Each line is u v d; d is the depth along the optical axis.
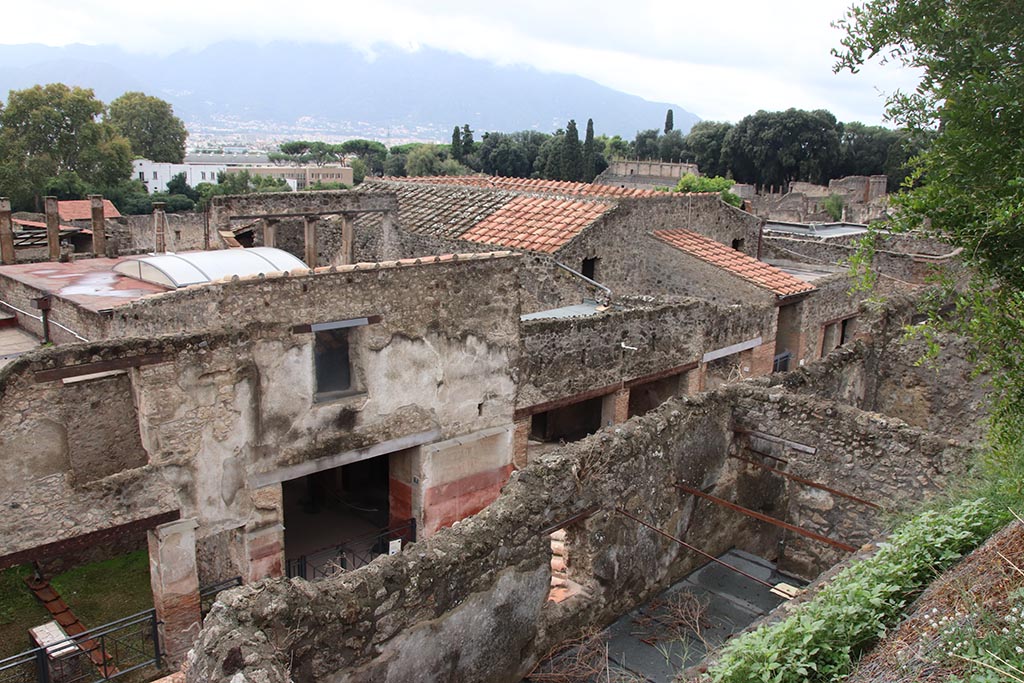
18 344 18.67
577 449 9.19
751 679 5.69
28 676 12.24
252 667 5.47
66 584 15.07
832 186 71.25
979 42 7.32
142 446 13.48
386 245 24.88
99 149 71.94
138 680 12.09
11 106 69.88
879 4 7.87
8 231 23.48
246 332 12.36
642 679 8.33
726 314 20.56
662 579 10.57
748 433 11.56
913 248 28.20
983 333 7.54
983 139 7.03
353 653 6.65
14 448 10.63
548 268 20.58
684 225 24.81
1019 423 7.84
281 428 13.07
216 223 21.22
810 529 11.19
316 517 17.89
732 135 85.38
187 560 12.42
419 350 14.56
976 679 4.54
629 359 18.33
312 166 122.00
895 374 16.23
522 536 8.29
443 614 7.41
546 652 8.77
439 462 15.37
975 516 7.23
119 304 16.05
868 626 5.95
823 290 23.75
